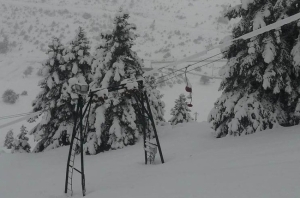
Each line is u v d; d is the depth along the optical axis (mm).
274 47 13352
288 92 13773
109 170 12977
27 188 11953
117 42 18969
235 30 15219
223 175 7586
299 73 14180
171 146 16703
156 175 9805
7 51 143750
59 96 22703
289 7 13508
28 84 101625
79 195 9570
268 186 5859
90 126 19922
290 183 5734
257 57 14500
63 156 19594
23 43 158375
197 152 13453
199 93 95750
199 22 194750
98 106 19547
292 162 7398
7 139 47750
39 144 24812
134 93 12117
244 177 6945
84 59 22156
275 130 13680
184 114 37094
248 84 15227
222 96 16375
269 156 8859
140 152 16422
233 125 14633
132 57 19641
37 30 178125
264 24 13320
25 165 18125
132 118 19219
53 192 10578
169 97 91562
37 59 130000
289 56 13734
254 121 14305
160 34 178125
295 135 11445
